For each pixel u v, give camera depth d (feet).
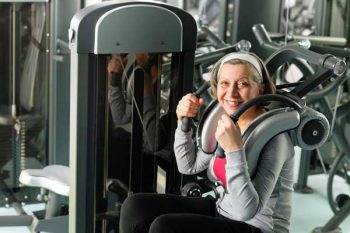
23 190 12.96
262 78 7.77
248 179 7.05
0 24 12.16
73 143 8.55
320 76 7.99
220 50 11.60
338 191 13.91
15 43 12.32
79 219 8.76
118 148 9.07
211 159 8.39
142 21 8.43
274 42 13.23
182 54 9.03
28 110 12.74
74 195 8.69
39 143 12.89
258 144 7.19
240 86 7.59
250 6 14.61
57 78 12.53
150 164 9.37
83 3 11.68
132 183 9.30
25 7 12.17
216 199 8.29
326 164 14.29
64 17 12.26
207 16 15.23
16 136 12.76
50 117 12.66
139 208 8.13
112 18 8.20
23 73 12.50
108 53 8.30
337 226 12.24
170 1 14.32
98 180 8.92
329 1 14.66
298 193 13.89
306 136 7.49
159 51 8.70
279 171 7.34
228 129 7.05
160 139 9.37
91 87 8.41
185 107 8.43
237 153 7.05
